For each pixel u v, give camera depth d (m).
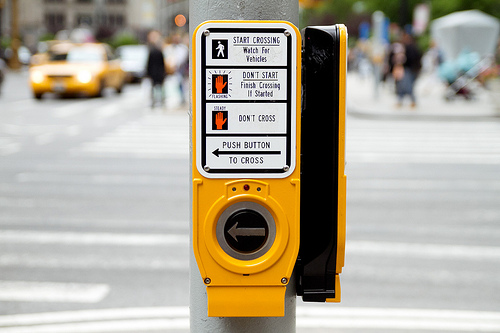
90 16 87.06
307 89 2.15
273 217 2.02
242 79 1.99
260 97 2.00
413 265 5.97
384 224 7.38
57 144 13.25
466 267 5.94
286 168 2.01
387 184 9.64
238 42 1.98
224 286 2.03
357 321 4.68
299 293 2.25
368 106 20.61
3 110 19.72
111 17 87.50
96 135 14.57
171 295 5.17
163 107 20.39
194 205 2.01
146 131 15.33
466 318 4.78
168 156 11.97
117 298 5.10
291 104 2.00
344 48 2.14
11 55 43.78
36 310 4.84
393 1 48.72
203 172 2.00
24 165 10.95
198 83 1.98
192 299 2.17
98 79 23.72
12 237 6.71
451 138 14.52
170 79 32.88
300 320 4.69
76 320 4.65
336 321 4.68
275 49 1.99
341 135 2.16
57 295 5.15
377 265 5.96
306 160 2.17
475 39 27.88
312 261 2.20
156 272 5.69
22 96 25.00
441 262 6.07
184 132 15.21
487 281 5.58
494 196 8.95
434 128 16.33
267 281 2.03
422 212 7.97
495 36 27.95
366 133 15.23
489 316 4.83
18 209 7.91
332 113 2.15
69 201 8.35
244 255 2.02
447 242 6.71
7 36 65.69
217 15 2.02
